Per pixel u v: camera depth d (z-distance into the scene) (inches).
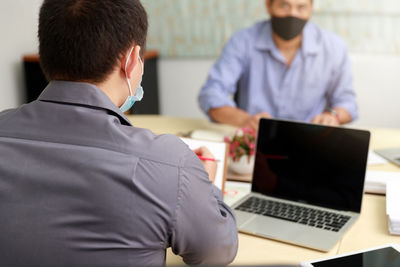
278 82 97.1
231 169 60.1
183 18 144.0
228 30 142.3
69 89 27.9
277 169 51.4
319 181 49.0
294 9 90.7
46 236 25.5
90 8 26.8
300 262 37.5
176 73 150.3
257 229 43.2
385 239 42.0
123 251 26.0
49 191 25.8
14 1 119.3
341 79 96.2
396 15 130.6
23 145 26.9
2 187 26.1
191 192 27.1
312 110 99.0
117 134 27.0
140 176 26.0
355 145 47.3
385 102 139.6
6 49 117.3
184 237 27.5
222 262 30.5
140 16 28.5
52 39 27.2
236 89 100.5
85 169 25.9
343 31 135.0
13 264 25.8
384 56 135.6
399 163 62.1
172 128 80.2
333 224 44.3
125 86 29.7
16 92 122.0
